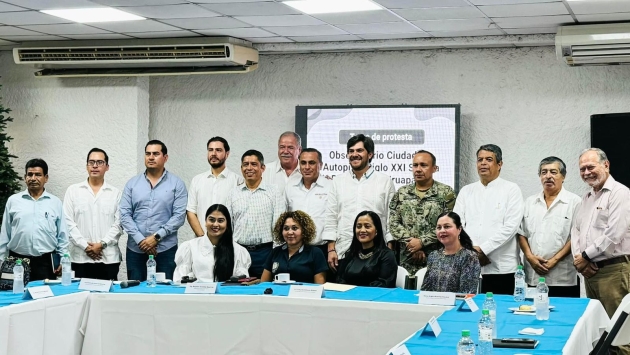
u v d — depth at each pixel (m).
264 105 8.80
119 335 5.54
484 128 8.18
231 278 6.04
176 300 5.48
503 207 6.61
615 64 7.75
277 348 5.32
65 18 7.13
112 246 7.70
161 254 7.38
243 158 7.00
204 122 8.98
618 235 5.82
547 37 7.67
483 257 6.54
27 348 4.93
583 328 4.23
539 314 4.45
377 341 5.06
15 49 8.42
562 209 6.54
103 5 6.53
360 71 8.52
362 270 5.98
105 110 8.83
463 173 8.24
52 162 8.98
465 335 3.18
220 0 6.32
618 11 6.57
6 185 8.37
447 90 8.27
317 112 8.44
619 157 7.49
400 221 6.61
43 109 8.98
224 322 5.42
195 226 7.49
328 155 8.41
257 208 6.97
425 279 5.68
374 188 6.90
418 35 7.86
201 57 8.03
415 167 6.56
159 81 9.07
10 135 9.04
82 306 5.53
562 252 6.45
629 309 4.05
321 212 7.04
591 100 7.86
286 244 6.40
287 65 8.73
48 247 7.31
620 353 5.59
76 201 7.76
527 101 8.05
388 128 8.24
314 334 5.23
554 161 6.58
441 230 5.62
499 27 7.36
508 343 3.62
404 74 8.39
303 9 6.68
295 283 6.00
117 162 8.80
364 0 6.32
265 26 7.44
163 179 7.51
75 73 8.67
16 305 4.82
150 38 8.11
